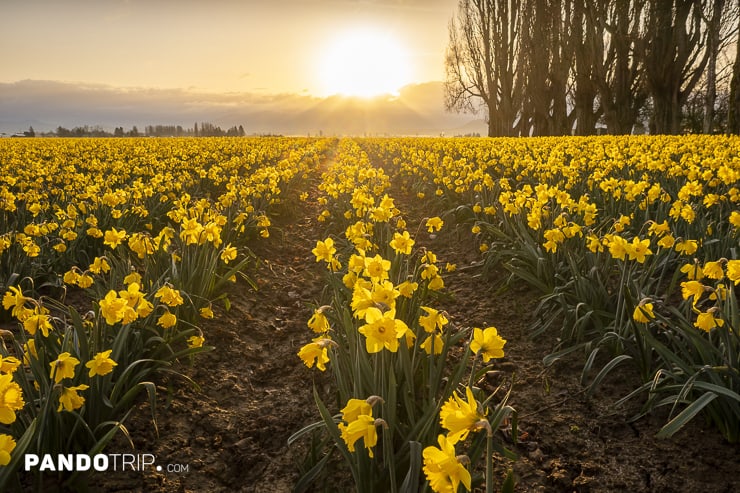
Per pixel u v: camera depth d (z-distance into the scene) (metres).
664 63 29.89
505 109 43.03
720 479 2.79
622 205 6.84
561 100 38.84
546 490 2.87
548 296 4.75
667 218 6.01
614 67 34.28
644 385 3.39
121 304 2.87
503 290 5.66
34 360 2.83
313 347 2.41
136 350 3.65
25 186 9.99
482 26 43.56
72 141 35.44
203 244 5.04
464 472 1.47
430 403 2.70
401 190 14.01
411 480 2.22
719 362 3.11
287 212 10.48
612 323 4.15
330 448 3.21
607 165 9.73
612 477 2.93
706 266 3.14
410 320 3.79
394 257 5.26
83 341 3.07
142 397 3.67
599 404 3.59
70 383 2.96
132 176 14.19
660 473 2.90
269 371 4.45
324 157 27.20
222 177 13.25
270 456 3.28
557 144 19.02
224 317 5.23
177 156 21.42
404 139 36.44
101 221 7.23
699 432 3.13
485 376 4.11
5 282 5.25
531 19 38.84
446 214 8.88
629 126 34.03
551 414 3.56
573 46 35.50
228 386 4.10
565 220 5.17
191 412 3.65
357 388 2.79
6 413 1.77
